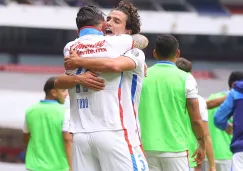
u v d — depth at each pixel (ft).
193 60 312.91
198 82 225.76
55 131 71.41
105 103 44.73
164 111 56.13
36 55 303.07
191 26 258.78
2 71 241.96
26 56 304.09
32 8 254.68
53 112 71.36
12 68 249.96
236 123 62.54
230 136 78.38
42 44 302.66
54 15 254.88
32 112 72.02
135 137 45.75
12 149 184.14
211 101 76.59
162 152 55.98
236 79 74.18
